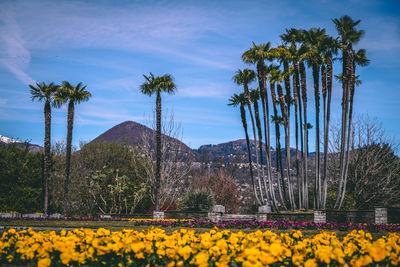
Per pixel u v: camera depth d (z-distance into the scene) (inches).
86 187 1375.5
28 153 1370.6
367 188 1299.2
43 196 1268.5
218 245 219.3
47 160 1264.8
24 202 1241.4
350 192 1354.6
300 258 199.8
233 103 1381.6
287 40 1243.2
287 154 1205.1
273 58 1245.7
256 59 1244.5
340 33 1050.1
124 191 1343.5
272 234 280.5
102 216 1125.1
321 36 1109.7
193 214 990.4
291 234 301.0
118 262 216.5
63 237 250.4
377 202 1309.1
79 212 1400.1
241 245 235.0
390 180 1301.7
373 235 602.9
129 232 274.7
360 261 191.2
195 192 1204.5
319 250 209.3
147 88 1273.4
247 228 745.6
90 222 920.3
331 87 1072.2
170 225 777.6
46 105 1275.8
